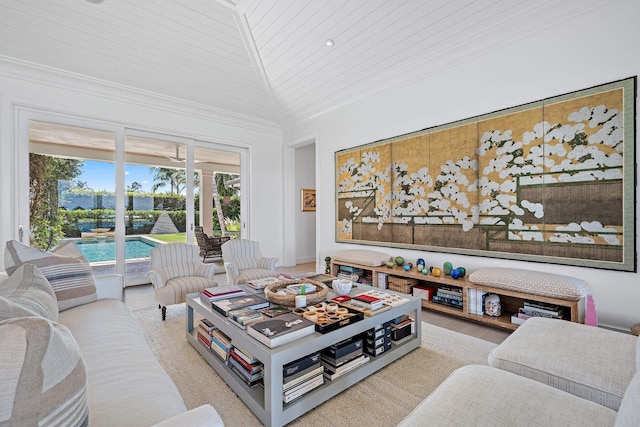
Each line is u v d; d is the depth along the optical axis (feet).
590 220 8.10
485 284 8.79
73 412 2.04
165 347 7.45
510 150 9.54
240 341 5.32
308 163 20.89
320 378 5.36
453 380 3.63
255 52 13.26
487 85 10.03
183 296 8.92
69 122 12.34
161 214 15.07
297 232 20.26
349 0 9.96
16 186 11.26
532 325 5.02
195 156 16.66
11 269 6.01
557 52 8.59
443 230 11.33
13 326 1.84
